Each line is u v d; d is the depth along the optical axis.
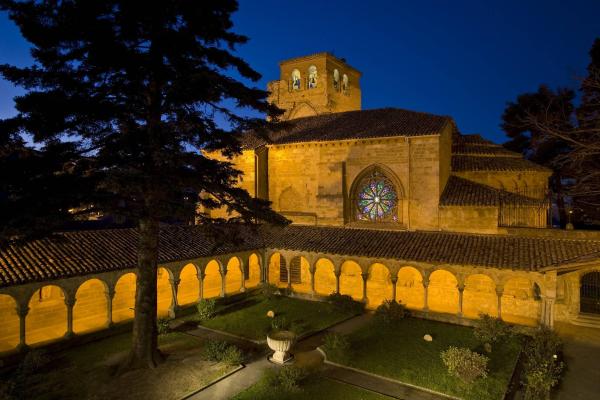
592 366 18.75
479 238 26.23
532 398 15.29
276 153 35.88
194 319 24.83
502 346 20.45
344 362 18.44
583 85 31.56
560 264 21.17
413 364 18.22
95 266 21.20
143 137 15.28
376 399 15.34
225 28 17.39
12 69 13.80
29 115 13.84
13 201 13.47
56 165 14.65
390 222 31.55
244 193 18.59
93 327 23.03
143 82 16.11
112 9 14.84
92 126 15.66
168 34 15.33
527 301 25.84
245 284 33.50
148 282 17.78
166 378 16.77
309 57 51.50
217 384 16.44
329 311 26.53
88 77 15.22
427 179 29.75
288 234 32.06
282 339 18.59
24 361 17.08
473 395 15.55
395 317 24.28
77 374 17.11
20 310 18.56
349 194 32.88
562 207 39.12
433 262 24.50
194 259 26.31
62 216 14.05
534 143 41.06
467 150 36.50
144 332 17.72
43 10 13.73
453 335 22.03
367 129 33.34
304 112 51.94
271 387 15.95
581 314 24.77
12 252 19.91
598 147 26.77
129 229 26.64
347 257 27.77
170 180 15.65
